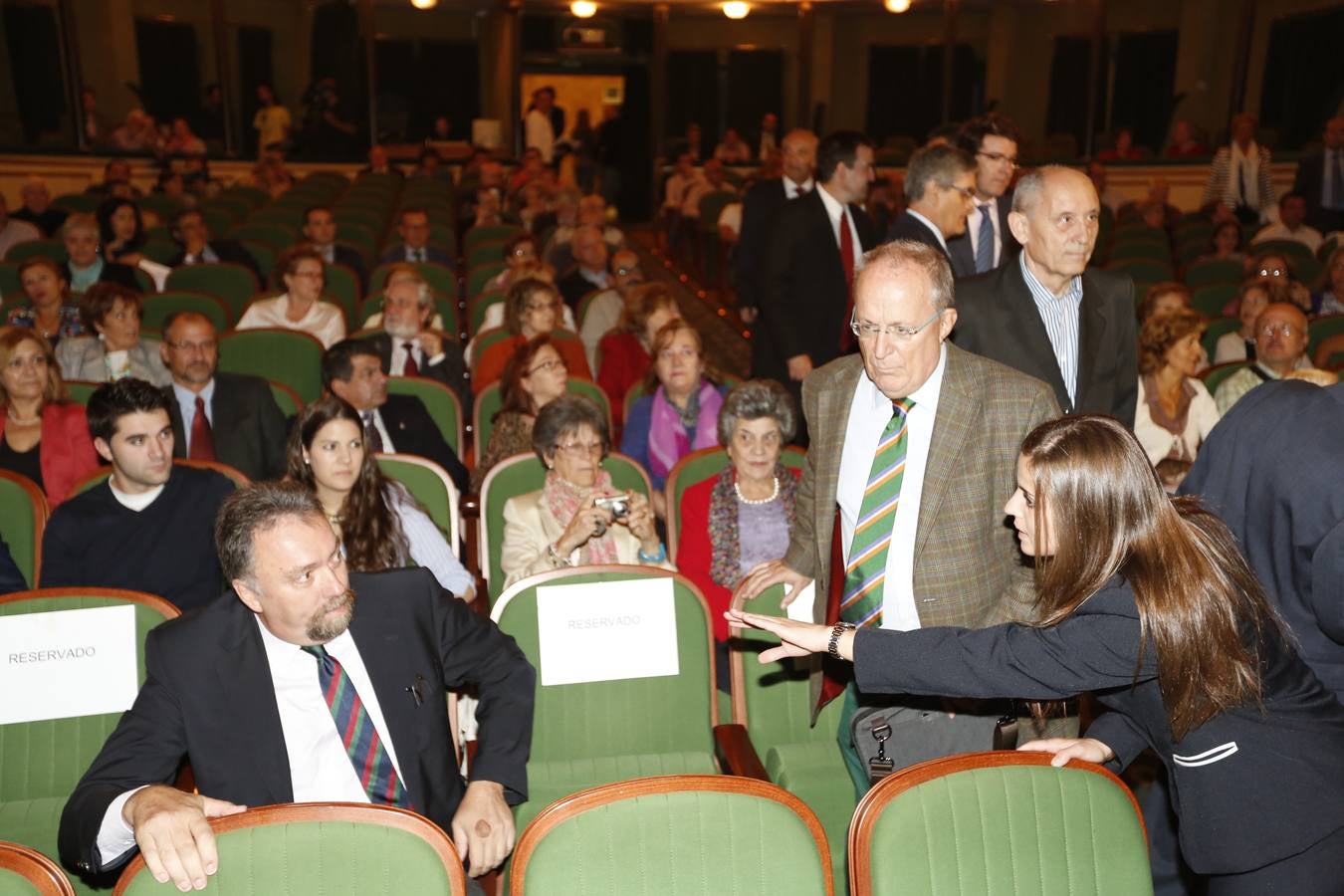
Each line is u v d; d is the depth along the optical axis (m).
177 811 1.69
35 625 2.36
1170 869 2.32
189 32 15.57
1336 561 1.89
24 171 13.07
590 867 1.69
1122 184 14.12
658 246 14.36
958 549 2.17
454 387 5.30
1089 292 2.83
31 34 13.38
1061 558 1.76
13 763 2.40
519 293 5.36
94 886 2.23
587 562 3.12
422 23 17.27
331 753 2.09
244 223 10.36
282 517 1.94
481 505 3.62
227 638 2.05
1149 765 3.13
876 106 17.23
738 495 3.13
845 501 2.31
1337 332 5.66
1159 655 1.70
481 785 2.15
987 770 1.79
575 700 2.59
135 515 2.96
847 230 4.55
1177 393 4.08
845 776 2.57
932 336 2.08
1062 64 15.80
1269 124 13.80
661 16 17.12
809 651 1.98
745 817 1.73
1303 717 1.79
